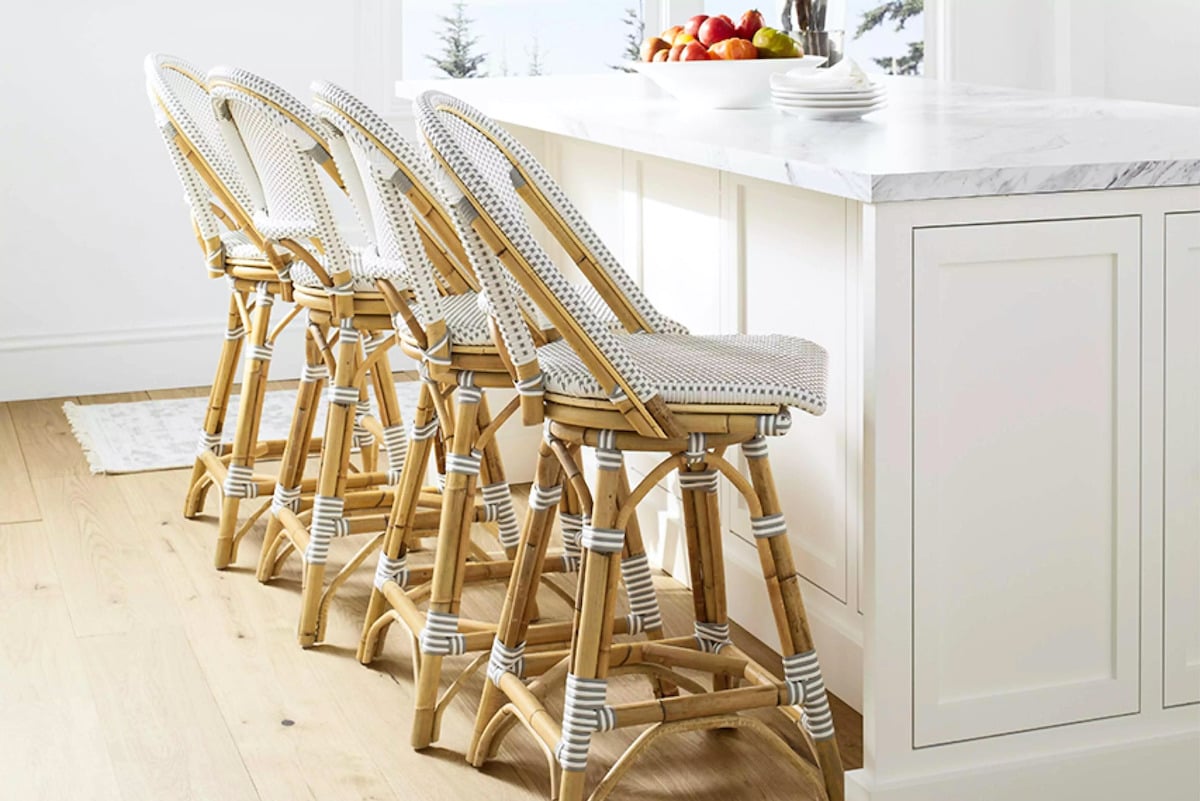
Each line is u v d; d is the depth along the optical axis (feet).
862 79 8.34
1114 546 6.61
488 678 7.27
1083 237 6.27
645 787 7.14
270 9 15.94
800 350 6.73
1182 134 7.16
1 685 8.37
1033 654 6.59
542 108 9.39
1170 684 6.79
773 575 6.54
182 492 12.26
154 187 15.80
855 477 7.77
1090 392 6.45
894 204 6.01
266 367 10.28
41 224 15.47
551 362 6.47
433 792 7.13
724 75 9.10
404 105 16.69
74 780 7.26
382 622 8.50
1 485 12.45
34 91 15.24
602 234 10.66
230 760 7.47
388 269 8.13
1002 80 18.10
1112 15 17.67
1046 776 6.64
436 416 8.19
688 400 6.10
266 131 8.79
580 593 6.46
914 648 6.42
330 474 8.97
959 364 6.25
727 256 8.79
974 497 6.39
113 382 15.96
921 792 6.48
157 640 9.05
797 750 7.49
